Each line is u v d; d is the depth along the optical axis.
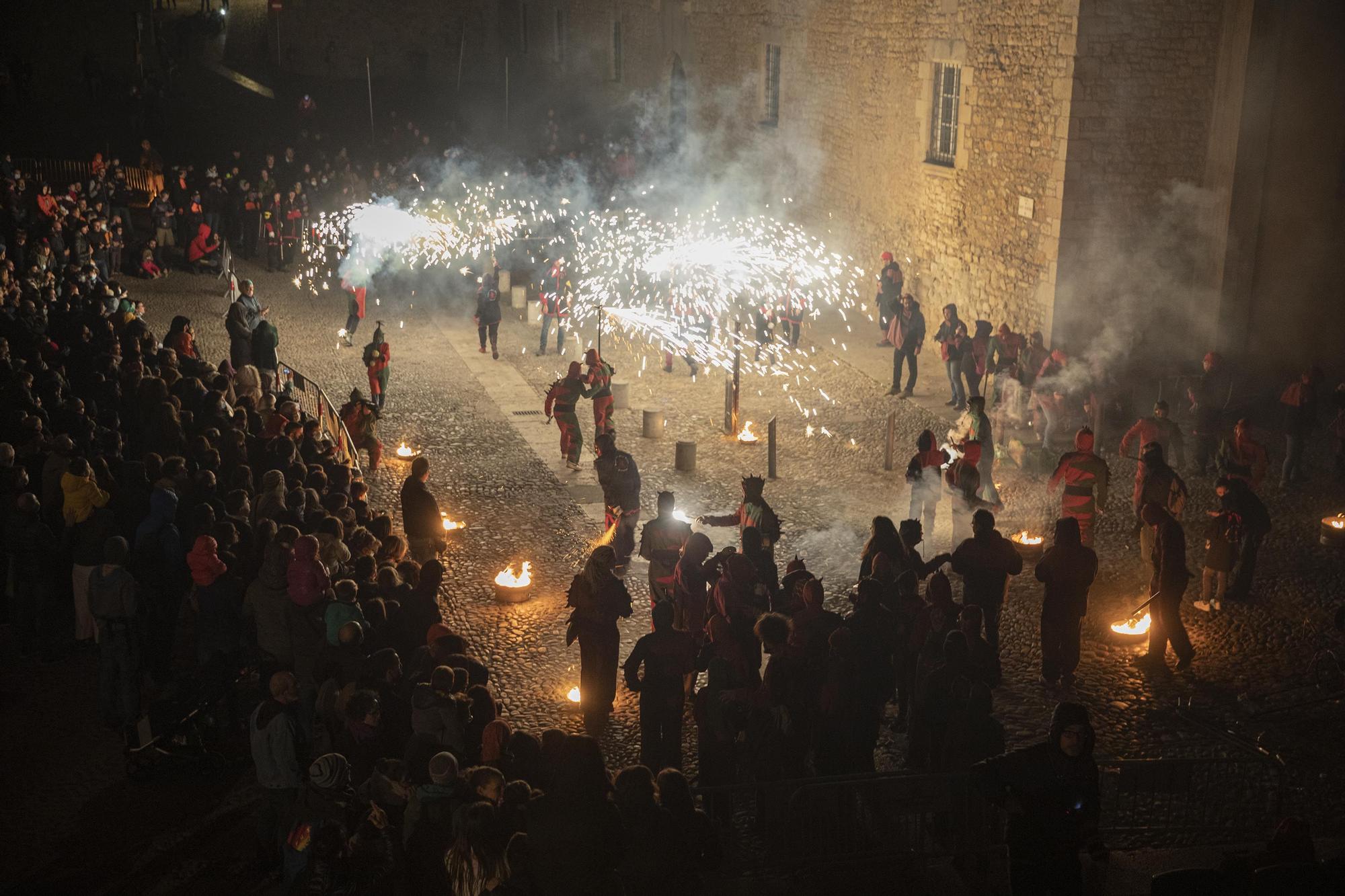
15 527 11.64
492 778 7.30
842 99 27.98
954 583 14.27
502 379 23.17
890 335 21.98
